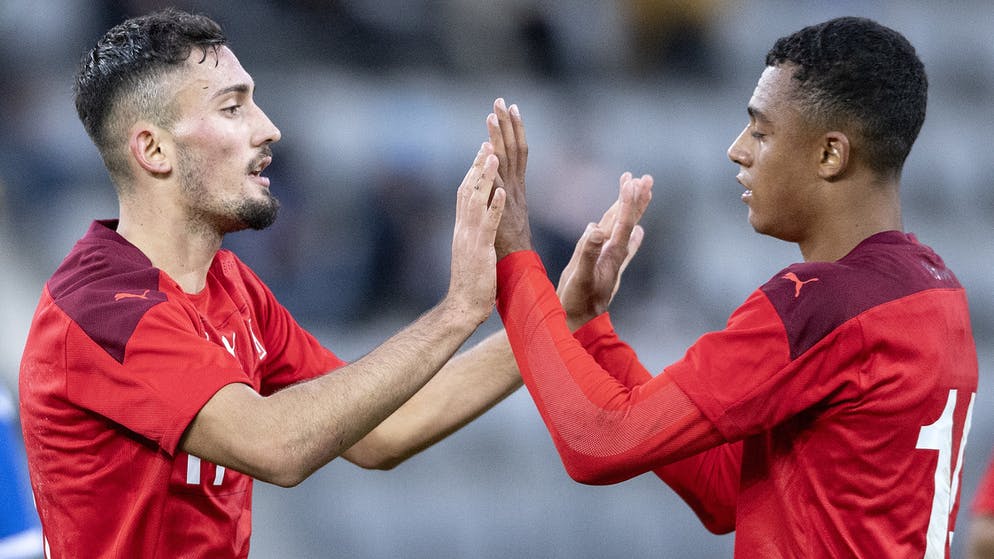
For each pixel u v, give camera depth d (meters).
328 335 21.45
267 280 21.86
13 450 9.85
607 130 27.52
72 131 24.05
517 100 27.14
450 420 9.42
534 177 24.41
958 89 32.62
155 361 7.46
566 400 7.65
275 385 9.35
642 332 22.61
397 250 22.70
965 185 29.88
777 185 7.68
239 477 8.38
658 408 7.39
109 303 7.59
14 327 18.72
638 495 18.53
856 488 7.33
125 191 8.28
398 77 26.91
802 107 7.51
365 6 26.94
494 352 9.45
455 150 25.62
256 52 25.67
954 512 7.73
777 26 31.83
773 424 7.32
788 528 7.55
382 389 7.62
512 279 8.09
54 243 22.19
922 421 7.32
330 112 25.28
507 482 18.56
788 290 7.34
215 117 8.14
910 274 7.40
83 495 7.76
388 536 17.81
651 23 29.75
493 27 27.47
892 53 7.47
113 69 8.09
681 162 27.64
